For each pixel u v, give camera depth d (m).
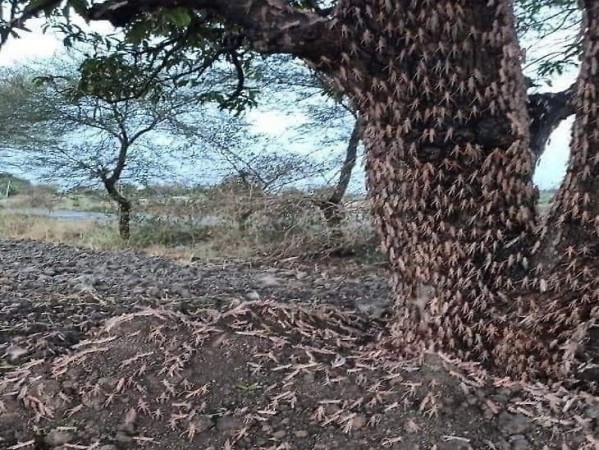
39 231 8.47
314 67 2.43
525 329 2.32
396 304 2.62
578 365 2.28
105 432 2.04
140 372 2.24
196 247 7.26
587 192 2.16
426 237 2.39
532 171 2.35
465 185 2.30
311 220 6.87
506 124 2.25
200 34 3.81
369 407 2.09
